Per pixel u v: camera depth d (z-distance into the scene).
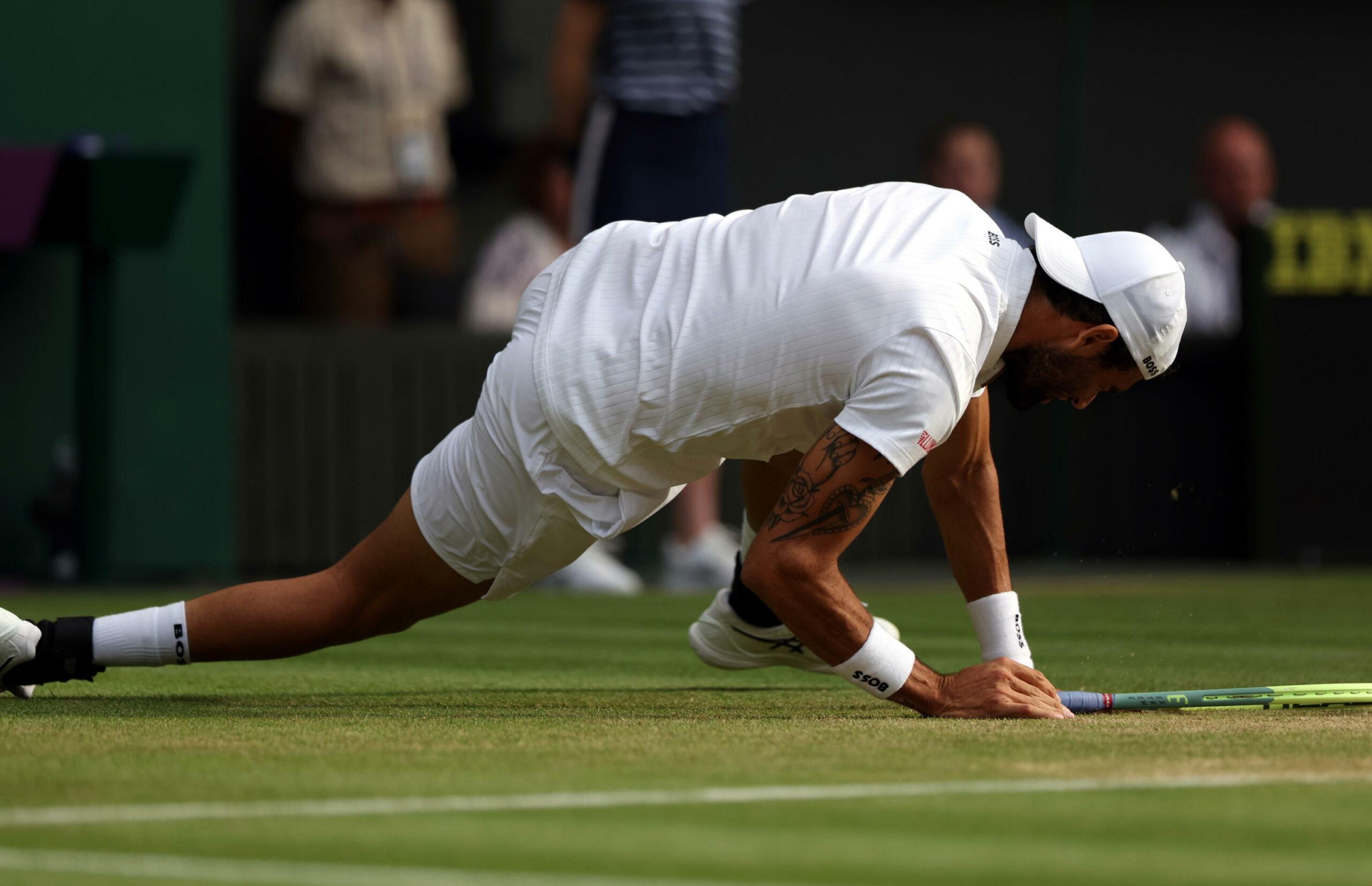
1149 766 8.54
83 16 28.05
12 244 24.77
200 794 7.70
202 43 28.75
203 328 28.86
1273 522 31.92
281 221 38.72
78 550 27.30
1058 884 6.04
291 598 11.88
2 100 27.66
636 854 6.42
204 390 28.91
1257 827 6.99
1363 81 46.72
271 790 7.82
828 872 6.16
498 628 19.95
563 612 22.38
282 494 29.83
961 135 35.00
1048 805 7.43
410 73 35.81
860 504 10.48
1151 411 32.91
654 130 25.30
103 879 6.03
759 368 10.69
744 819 7.11
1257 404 31.73
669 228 11.55
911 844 6.63
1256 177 35.69
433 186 36.44
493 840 6.66
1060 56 45.50
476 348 30.67
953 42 45.00
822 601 10.61
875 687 10.87
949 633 19.55
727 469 32.09
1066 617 21.81
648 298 11.18
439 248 36.78
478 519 11.64
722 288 10.94
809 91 44.44
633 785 7.95
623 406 11.03
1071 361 10.89
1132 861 6.39
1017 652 12.27
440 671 15.11
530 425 11.30
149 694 12.66
